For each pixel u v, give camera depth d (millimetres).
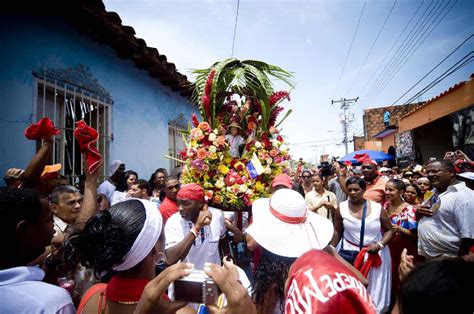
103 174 4520
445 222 3053
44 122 2043
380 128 21891
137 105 5461
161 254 1406
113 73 4867
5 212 1199
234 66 3516
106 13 3926
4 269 1192
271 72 3619
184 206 2641
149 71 5680
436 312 795
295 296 1039
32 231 1273
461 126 8516
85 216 1718
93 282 2289
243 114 3484
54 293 1116
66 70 3957
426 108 10898
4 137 3189
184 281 1028
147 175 5648
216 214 3016
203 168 3195
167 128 6473
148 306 982
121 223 1201
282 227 1521
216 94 3438
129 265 1192
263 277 1476
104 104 4609
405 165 12898
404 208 4059
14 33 3355
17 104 3332
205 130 3301
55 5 3609
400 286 913
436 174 3160
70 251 1265
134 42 4570
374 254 3240
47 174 2715
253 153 3510
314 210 4602
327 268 1065
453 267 845
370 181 4891
